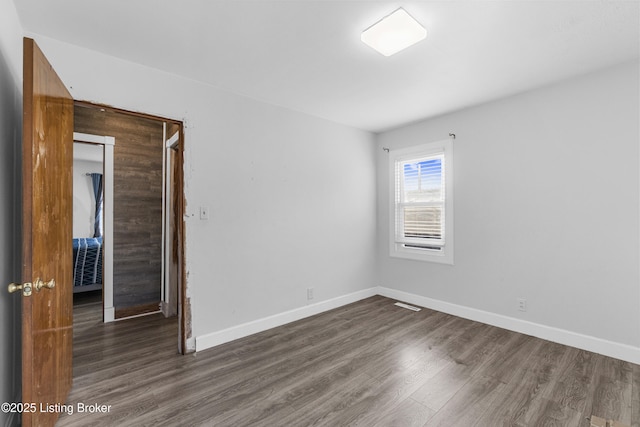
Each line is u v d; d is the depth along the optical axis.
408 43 1.97
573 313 2.62
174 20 1.81
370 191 4.23
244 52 2.18
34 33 1.92
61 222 1.75
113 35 1.96
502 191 3.06
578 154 2.59
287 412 1.77
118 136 3.44
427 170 3.77
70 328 1.94
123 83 2.26
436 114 3.51
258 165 3.02
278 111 3.19
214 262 2.71
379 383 2.06
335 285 3.77
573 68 2.43
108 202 3.37
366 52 2.18
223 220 2.77
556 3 1.67
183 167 2.54
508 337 2.82
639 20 1.81
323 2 1.65
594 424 1.64
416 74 2.52
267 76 2.55
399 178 4.09
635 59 2.29
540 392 1.94
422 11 1.73
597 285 2.50
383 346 2.64
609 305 2.44
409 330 3.01
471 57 2.25
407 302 3.94
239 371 2.24
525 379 2.10
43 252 1.46
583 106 2.56
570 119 2.63
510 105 2.99
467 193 3.33
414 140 3.85
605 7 1.69
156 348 2.65
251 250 2.96
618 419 1.68
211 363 2.36
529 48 2.13
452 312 3.47
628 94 2.35
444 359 2.40
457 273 3.43
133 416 1.74
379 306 3.79
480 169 3.22
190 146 2.57
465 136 3.34
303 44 2.08
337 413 1.76
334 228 3.75
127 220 3.49
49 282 1.45
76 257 4.37
